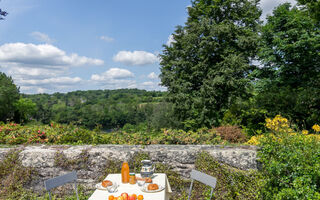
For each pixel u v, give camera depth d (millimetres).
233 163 3955
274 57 16531
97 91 107938
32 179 4176
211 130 6480
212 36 14562
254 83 16547
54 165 4184
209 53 15062
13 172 4160
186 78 15938
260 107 10281
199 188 4066
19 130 5387
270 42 17578
